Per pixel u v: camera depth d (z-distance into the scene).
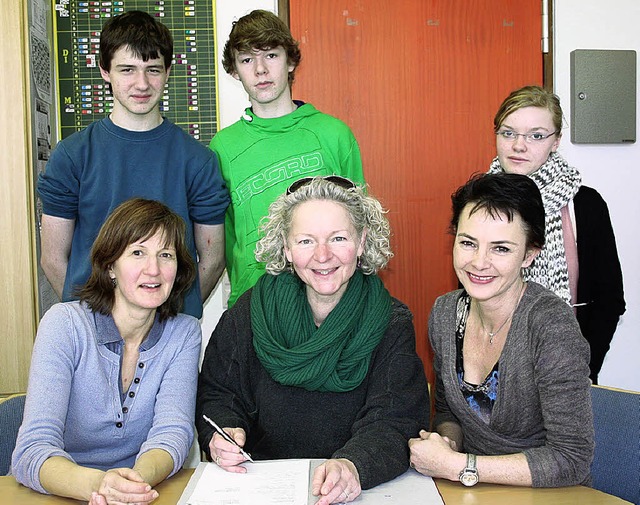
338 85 2.79
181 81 2.70
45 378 1.45
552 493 1.27
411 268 2.89
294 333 1.56
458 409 1.50
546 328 1.37
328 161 2.17
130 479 1.22
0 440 1.55
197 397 1.62
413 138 2.84
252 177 2.15
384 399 1.48
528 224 1.38
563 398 1.33
